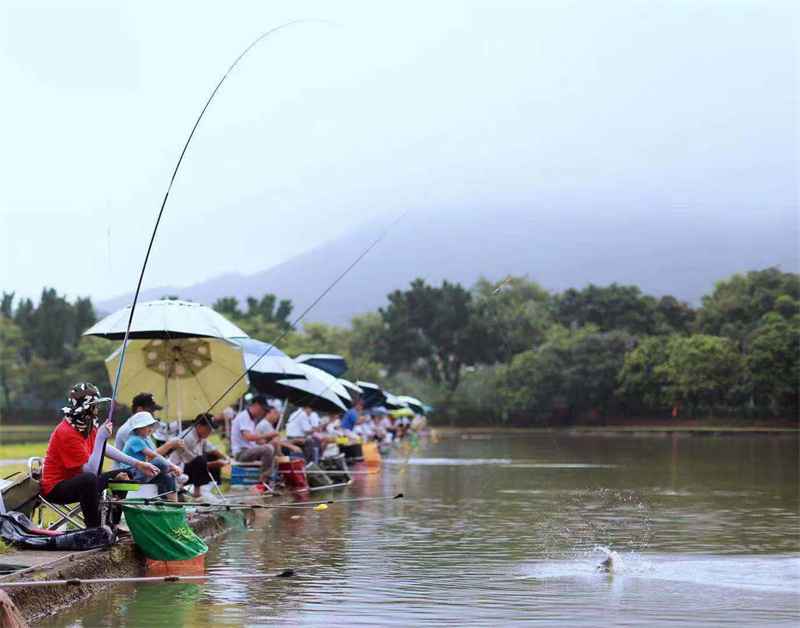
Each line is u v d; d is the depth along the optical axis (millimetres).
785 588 11633
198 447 17922
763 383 94000
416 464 37469
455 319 124188
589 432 94625
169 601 10781
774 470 32875
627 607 10586
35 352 99688
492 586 11719
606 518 18453
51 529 12344
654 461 39188
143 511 12539
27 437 64562
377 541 15398
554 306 126188
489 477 29625
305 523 17688
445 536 15945
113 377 19281
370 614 10219
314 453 26438
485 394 111562
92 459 12211
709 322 113750
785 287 110250
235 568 12852
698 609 10508
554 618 10078
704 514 19109
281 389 25125
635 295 123875
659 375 101000
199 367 19219
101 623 9742
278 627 9633
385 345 124812
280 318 124188
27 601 9844
